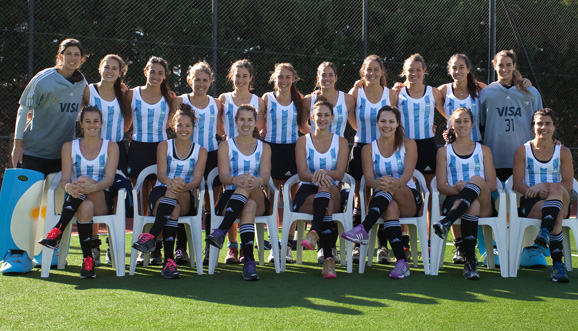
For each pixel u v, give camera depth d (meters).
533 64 10.16
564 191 4.02
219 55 8.63
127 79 8.59
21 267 3.81
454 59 4.69
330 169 4.24
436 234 3.89
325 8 9.25
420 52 9.74
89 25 8.44
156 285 3.50
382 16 9.56
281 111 4.69
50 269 4.01
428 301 3.13
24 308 2.90
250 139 4.19
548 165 4.16
